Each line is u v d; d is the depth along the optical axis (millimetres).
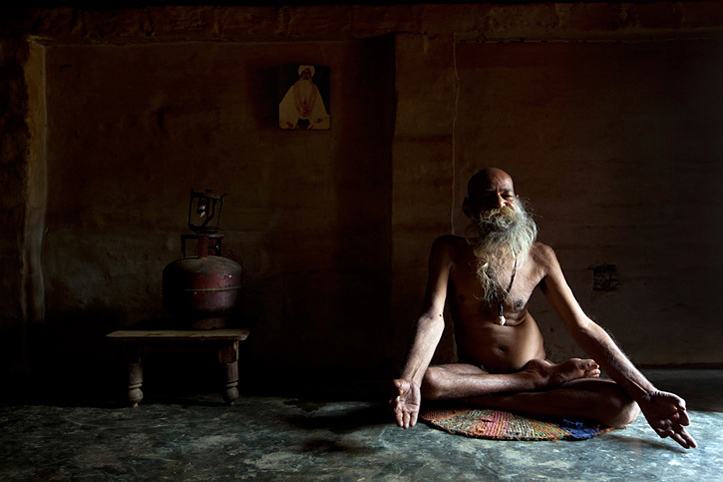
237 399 3721
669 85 4441
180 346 3574
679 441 2750
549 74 4434
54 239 4430
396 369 4254
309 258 4457
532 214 4438
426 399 3279
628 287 4445
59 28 4207
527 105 4434
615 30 4207
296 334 4457
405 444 2887
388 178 4387
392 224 4273
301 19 4238
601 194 4453
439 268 3379
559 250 4453
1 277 4219
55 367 4438
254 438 2992
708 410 3420
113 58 4438
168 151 4445
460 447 2836
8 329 4211
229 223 4445
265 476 2514
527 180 4445
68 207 4438
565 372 3184
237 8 4238
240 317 4254
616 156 4449
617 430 3068
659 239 4441
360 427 3158
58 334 4430
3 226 4211
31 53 4266
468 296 3363
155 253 4449
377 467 2602
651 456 2709
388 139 4406
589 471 2541
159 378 4352
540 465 2609
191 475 2529
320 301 4453
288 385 4090
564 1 4211
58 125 4434
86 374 4426
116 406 3590
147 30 4234
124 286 4449
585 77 4438
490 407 3316
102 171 4445
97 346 4438
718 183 4445
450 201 4258
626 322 4453
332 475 2518
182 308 3645
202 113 4449
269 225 4453
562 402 3088
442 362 4285
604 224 4453
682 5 4176
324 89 4422
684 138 4449
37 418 3359
